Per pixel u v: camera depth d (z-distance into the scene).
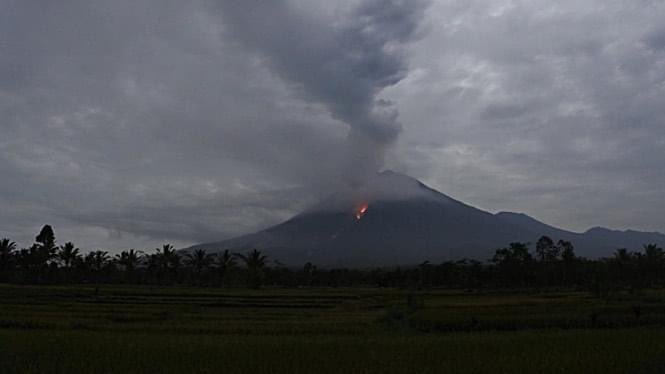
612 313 48.97
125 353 24.19
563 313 48.81
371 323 46.50
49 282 113.12
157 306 65.00
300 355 23.92
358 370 20.81
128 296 80.19
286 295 88.44
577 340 29.44
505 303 62.47
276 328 41.59
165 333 37.88
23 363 22.00
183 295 84.19
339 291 105.75
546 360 22.53
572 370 20.72
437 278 116.25
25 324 41.47
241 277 123.69
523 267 102.06
